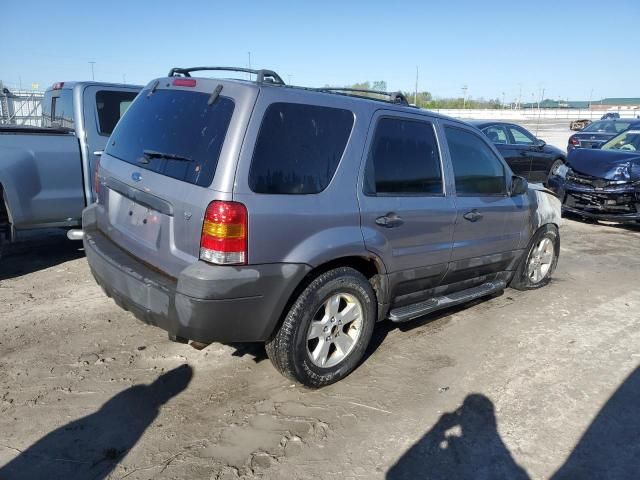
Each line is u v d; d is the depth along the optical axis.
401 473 2.80
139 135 3.65
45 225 5.61
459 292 4.74
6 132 5.30
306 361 3.38
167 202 3.15
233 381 3.61
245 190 2.98
